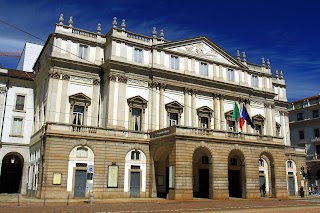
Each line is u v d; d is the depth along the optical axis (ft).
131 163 123.34
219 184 116.67
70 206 84.33
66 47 129.49
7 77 146.72
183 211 73.77
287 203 107.45
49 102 122.31
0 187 143.54
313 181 215.92
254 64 172.35
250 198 123.34
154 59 139.23
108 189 116.26
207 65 153.38
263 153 132.77
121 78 131.03
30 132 147.64
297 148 172.35
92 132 118.11
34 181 122.42
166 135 118.01
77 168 112.37
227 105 156.04
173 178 109.81
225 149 121.08
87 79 131.75
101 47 137.80
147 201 103.76
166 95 140.26
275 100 183.01
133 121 131.95
